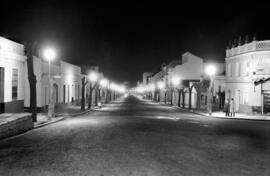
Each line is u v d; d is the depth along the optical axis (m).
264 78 30.77
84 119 23.14
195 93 50.62
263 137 15.53
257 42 31.64
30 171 8.13
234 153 11.12
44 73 28.83
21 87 25.31
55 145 11.70
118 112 32.31
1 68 21.55
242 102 34.09
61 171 8.14
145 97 105.44
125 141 12.79
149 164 9.00
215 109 39.84
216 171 8.54
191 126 19.55
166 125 19.56
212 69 31.50
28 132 15.40
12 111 23.25
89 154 10.17
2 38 21.03
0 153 10.25
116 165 8.80
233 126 20.58
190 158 10.02
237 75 35.75
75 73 45.22
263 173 8.52
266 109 30.94
